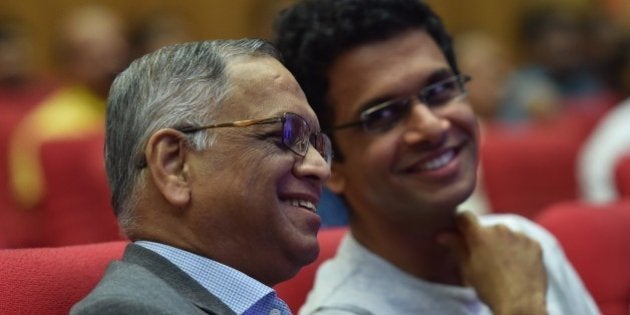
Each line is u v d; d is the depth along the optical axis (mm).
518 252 2514
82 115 5645
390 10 2445
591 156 5547
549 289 2729
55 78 7363
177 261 1930
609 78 7152
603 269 3346
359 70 2432
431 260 2557
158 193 1937
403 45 2453
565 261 2820
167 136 1919
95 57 5680
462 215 2551
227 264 1956
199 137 1920
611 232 3395
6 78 6914
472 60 6781
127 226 1973
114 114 1985
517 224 2832
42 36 7941
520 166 5469
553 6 9047
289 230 1954
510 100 7570
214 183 1917
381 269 2520
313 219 1983
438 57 2490
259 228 1935
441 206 2463
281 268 1982
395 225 2518
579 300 2773
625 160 4500
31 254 2242
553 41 8281
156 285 1865
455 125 2479
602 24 8234
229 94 1938
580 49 8273
